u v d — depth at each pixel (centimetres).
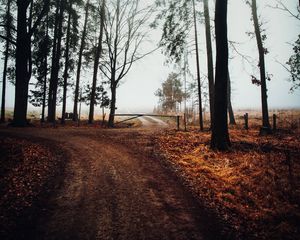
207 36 1806
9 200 597
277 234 511
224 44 1146
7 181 704
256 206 630
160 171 866
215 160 1011
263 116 1692
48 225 507
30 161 881
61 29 2409
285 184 742
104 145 1199
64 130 1625
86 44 2620
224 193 698
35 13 2080
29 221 518
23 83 1861
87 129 1744
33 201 605
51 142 1184
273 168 885
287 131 1688
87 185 718
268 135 1527
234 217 573
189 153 1123
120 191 688
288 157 793
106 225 516
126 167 891
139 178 791
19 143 1074
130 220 539
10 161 850
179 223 534
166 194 680
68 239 464
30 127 1772
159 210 589
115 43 2381
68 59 2691
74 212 563
